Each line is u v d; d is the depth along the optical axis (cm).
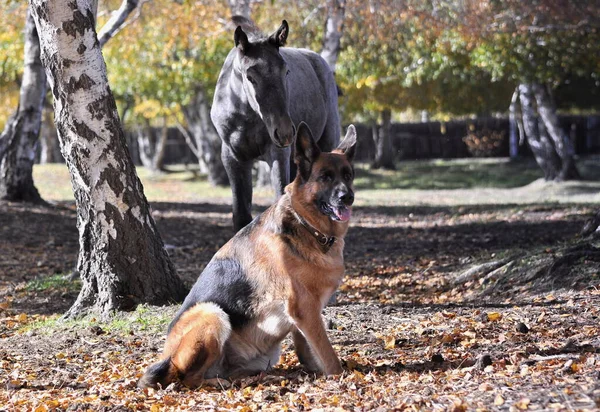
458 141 4925
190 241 1556
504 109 4241
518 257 1001
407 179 3609
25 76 1858
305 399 534
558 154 3030
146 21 2512
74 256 1384
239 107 902
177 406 536
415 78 3123
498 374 548
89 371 670
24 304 1020
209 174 3412
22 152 1855
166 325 802
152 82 2938
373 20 2261
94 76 825
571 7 2248
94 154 838
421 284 1066
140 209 866
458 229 1614
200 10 2191
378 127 4897
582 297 820
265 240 588
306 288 575
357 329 759
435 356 620
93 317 859
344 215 553
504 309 809
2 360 712
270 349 612
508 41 2503
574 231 1400
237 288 595
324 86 1029
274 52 863
